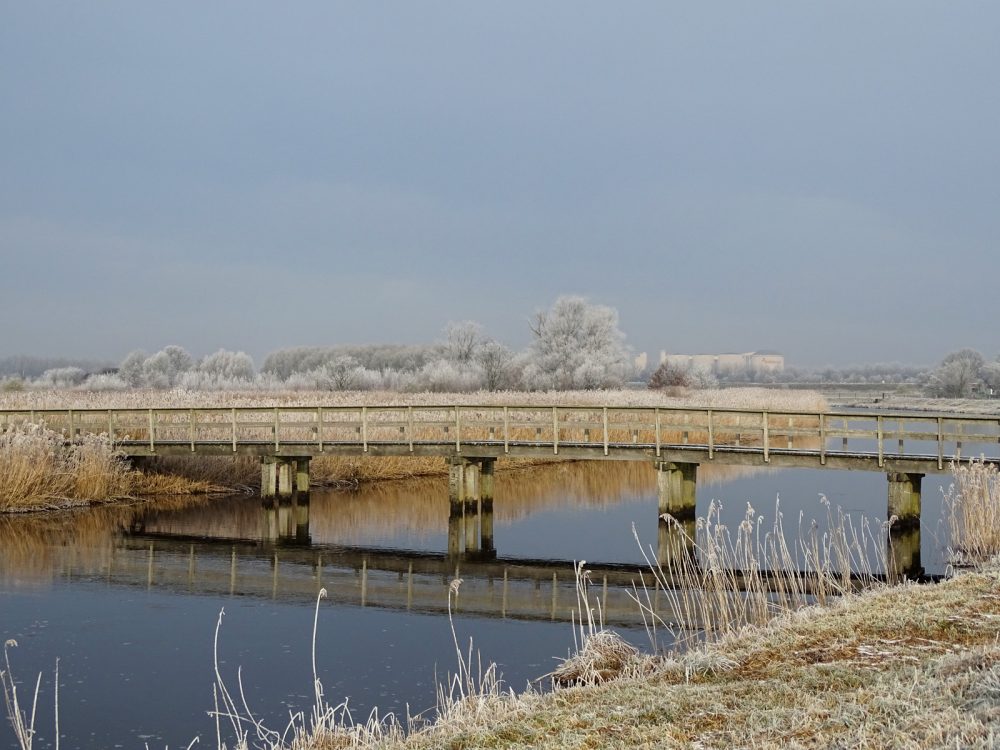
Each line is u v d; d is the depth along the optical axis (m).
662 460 21.62
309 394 46.94
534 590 15.95
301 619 13.98
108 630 13.26
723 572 13.12
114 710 10.13
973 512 16.55
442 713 9.06
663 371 79.75
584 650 10.54
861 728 5.63
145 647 12.45
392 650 12.29
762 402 50.75
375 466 30.52
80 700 10.44
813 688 6.85
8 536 20.33
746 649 8.33
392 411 32.34
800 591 14.34
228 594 15.59
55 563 17.80
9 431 24.05
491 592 15.82
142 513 23.77
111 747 9.12
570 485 30.22
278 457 24.69
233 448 24.84
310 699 10.46
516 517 23.94
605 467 35.28
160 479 26.75
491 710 7.73
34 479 23.50
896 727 5.57
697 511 23.22
